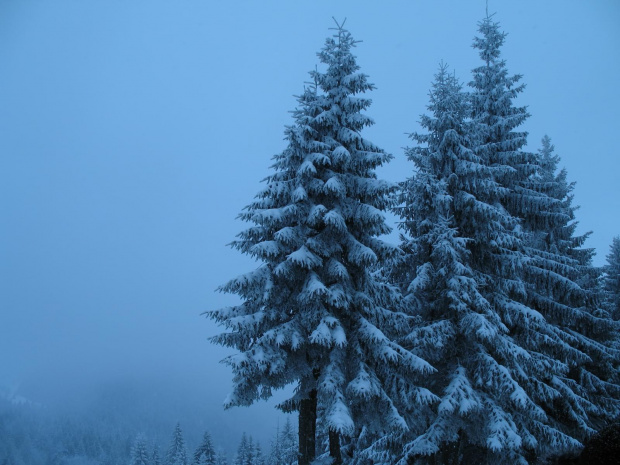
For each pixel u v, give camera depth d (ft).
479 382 53.16
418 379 55.11
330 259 49.39
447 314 56.85
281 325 46.34
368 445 64.28
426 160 61.57
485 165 63.57
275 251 46.37
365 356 47.96
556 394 58.23
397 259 50.14
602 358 69.97
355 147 51.19
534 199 66.59
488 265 61.46
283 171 51.19
